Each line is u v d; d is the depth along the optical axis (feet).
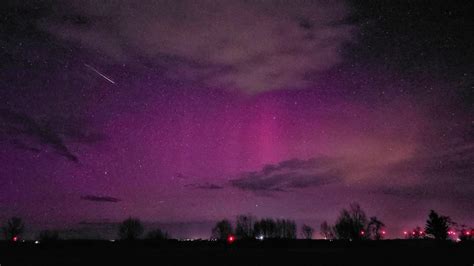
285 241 162.30
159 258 92.07
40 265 77.82
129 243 159.74
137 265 77.05
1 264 80.07
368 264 73.56
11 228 163.73
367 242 154.61
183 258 92.48
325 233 172.04
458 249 112.16
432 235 164.35
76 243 157.48
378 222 167.73
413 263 73.26
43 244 150.82
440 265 69.72
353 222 167.32
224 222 185.88
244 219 187.42
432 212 168.76
